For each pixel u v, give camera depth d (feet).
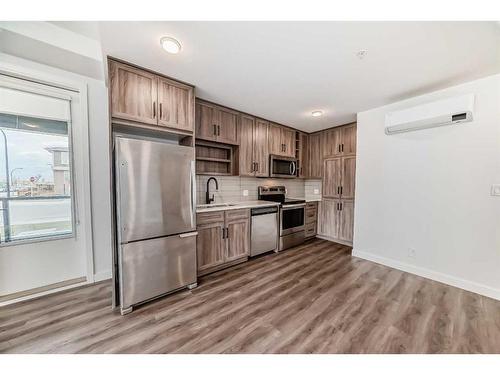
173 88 7.30
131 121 6.50
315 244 13.15
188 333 5.39
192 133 7.80
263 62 6.28
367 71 6.79
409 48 5.59
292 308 6.48
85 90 7.79
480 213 7.23
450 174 7.84
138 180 6.41
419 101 8.64
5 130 6.88
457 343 5.06
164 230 6.99
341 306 6.58
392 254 9.55
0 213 6.86
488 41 5.27
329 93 8.51
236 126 10.68
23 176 7.17
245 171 11.21
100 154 8.20
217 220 9.07
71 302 6.77
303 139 14.83
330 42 5.36
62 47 6.25
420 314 6.16
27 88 7.04
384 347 4.94
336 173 13.38
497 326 5.64
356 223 10.91
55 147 7.64
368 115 10.32
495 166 6.95
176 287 7.29
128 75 6.36
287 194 15.17
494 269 6.98
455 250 7.77
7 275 6.87
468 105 7.07
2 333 5.35
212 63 6.33
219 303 6.76
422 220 8.59
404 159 9.04
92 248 8.09
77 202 8.03
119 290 6.45
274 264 10.00
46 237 7.48
